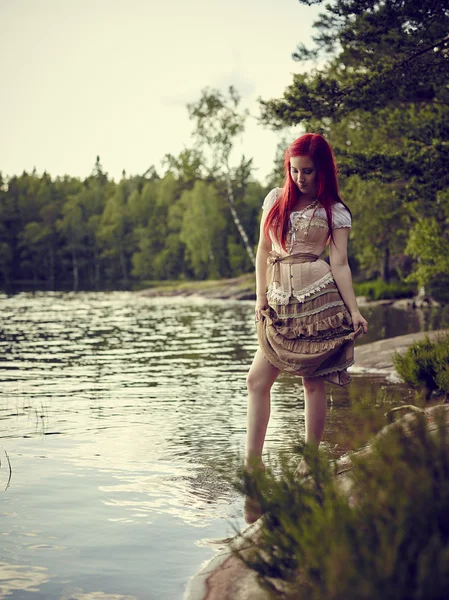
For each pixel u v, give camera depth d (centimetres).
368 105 1165
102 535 346
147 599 271
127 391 848
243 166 4659
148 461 496
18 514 377
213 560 293
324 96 1173
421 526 189
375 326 1905
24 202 10969
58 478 450
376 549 184
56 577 294
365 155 1198
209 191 7738
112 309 3073
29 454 518
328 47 1380
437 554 173
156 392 839
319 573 200
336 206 388
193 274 9200
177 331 1850
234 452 523
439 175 1167
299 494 244
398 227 3503
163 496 411
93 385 901
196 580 278
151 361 1183
